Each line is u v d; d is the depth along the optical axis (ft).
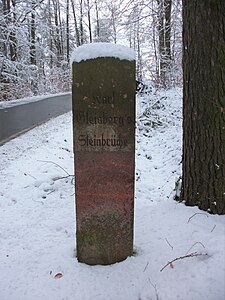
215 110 11.55
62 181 18.28
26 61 75.56
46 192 17.06
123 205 10.19
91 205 10.16
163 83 47.42
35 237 12.43
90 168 9.99
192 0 11.71
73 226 13.26
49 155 22.39
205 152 11.99
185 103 12.69
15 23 62.49
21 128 31.53
